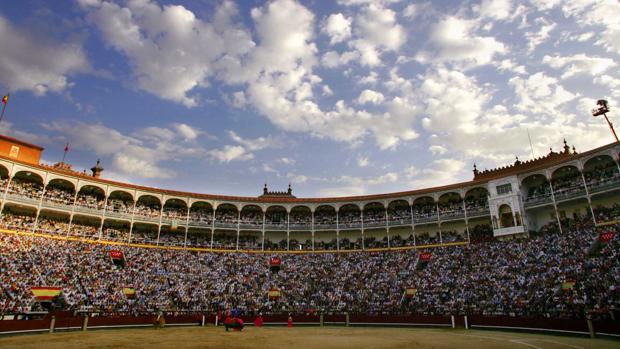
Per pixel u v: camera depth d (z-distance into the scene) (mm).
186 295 57812
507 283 51562
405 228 79375
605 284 41781
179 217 75562
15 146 63688
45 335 36281
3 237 54031
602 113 66062
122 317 46125
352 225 80062
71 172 65438
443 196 78125
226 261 70625
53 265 53000
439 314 48219
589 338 32219
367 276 65312
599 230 53219
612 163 59219
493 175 74438
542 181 66875
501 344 28359
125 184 71188
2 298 43250
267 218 83562
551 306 42562
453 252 66188
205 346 27875
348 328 47625
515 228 64000
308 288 63250
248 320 53031
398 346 28172
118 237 67688
